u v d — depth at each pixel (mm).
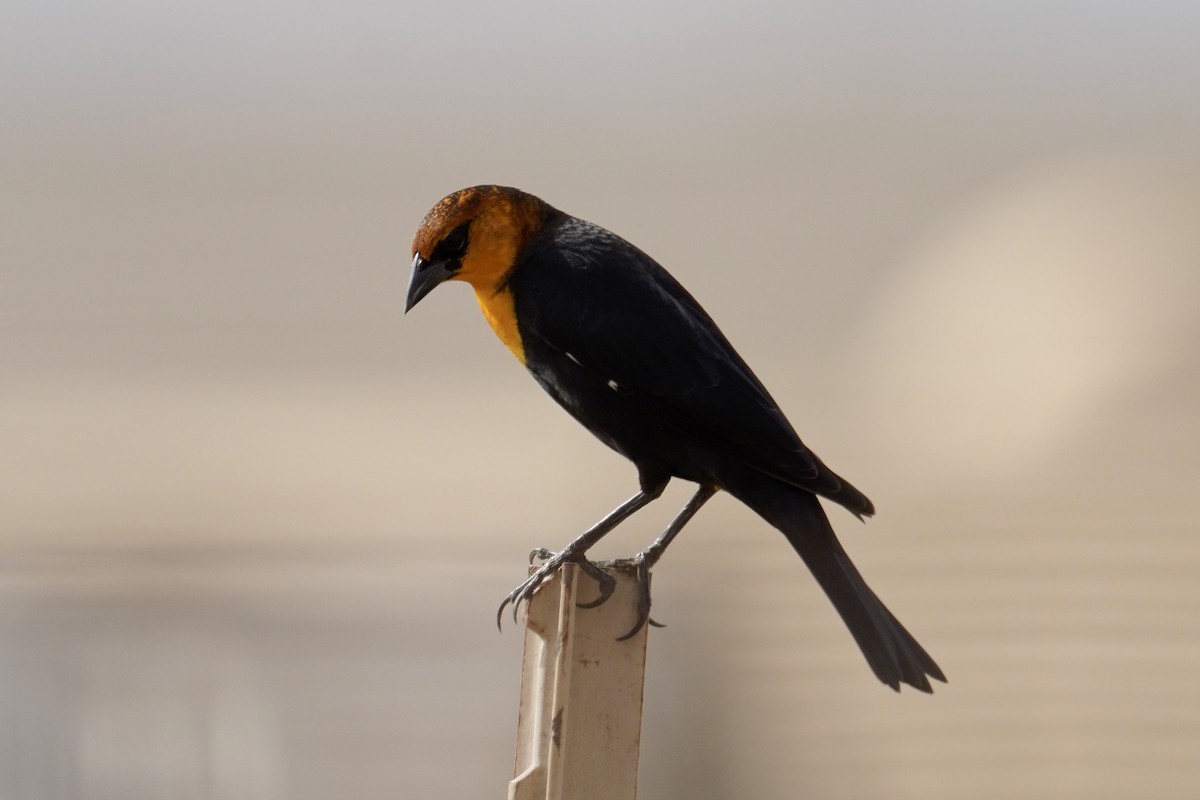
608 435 4496
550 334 4496
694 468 4480
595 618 4348
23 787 4961
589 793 4344
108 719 5055
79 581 6992
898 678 4418
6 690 5285
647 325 4484
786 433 4465
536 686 4344
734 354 4496
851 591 4441
